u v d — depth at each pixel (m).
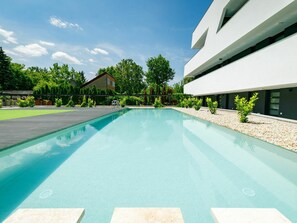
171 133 8.48
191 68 28.23
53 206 2.72
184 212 2.62
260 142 6.09
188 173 3.99
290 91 10.93
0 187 3.33
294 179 3.71
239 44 14.87
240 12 13.25
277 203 2.85
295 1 8.28
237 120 10.81
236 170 4.15
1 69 47.88
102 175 3.84
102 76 39.59
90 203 2.80
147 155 5.23
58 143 6.43
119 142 6.75
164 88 39.12
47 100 32.47
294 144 5.38
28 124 8.59
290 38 8.59
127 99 35.19
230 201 2.90
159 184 3.46
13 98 33.09
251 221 2.04
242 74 13.23
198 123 11.34
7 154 4.86
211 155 5.23
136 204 2.79
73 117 11.79
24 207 2.70
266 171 4.11
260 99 13.89
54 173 3.92
